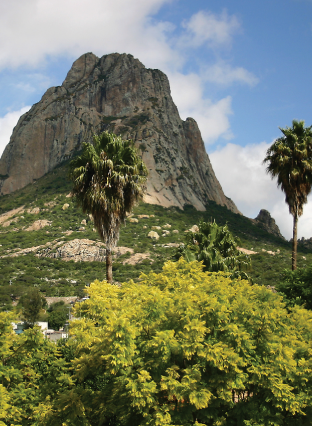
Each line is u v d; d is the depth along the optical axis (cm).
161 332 1082
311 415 1123
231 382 1078
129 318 1165
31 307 6606
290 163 2309
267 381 1083
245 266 2502
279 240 16825
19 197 18762
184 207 19062
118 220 1869
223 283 1348
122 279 9394
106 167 1831
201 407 1042
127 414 1156
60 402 1217
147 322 1155
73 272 10581
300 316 1371
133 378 1094
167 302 1198
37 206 16425
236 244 2556
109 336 1077
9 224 15050
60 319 6356
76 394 1221
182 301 1165
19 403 1352
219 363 1075
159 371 1127
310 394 1109
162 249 12225
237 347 1112
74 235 13125
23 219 15325
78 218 15088
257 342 1162
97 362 1237
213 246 2492
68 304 7875
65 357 1723
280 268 8094
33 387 1459
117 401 1204
